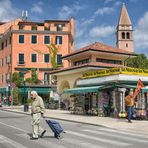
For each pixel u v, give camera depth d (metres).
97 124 23.25
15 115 35.44
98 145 13.56
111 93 30.66
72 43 78.88
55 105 49.62
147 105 28.69
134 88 28.81
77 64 47.41
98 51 43.16
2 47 76.69
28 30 69.88
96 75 34.06
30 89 65.44
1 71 76.69
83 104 35.44
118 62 46.34
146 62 75.19
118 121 25.12
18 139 15.37
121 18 133.62
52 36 69.94
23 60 69.56
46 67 69.50
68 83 47.12
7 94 69.88
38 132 16.11
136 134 18.12
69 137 16.28
